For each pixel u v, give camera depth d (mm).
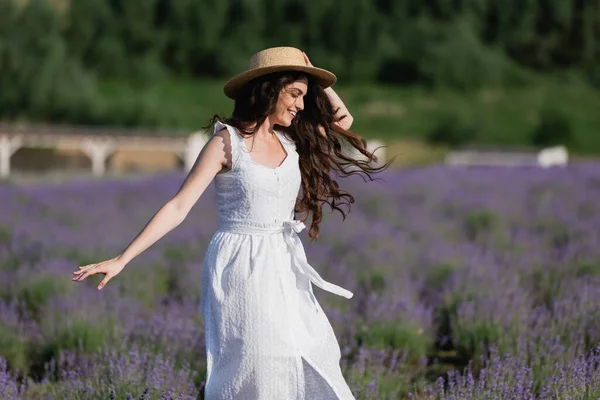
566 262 17609
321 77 7965
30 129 100188
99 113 175125
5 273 18953
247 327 7473
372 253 20625
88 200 42000
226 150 7688
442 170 52938
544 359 11148
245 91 7922
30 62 179750
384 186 41406
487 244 22375
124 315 14281
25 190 48281
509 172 49875
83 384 10352
